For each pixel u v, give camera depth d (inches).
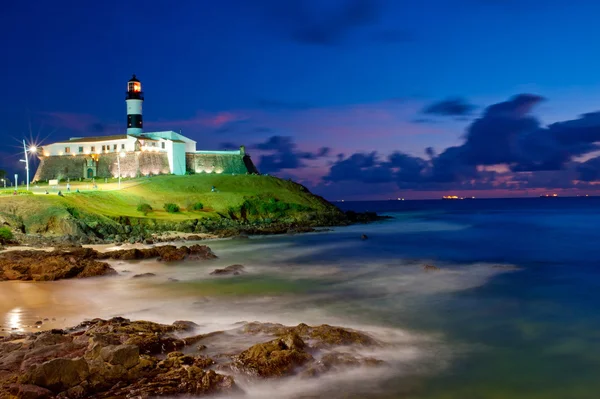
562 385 639.1
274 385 602.2
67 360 530.3
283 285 1298.0
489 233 3031.5
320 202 4817.9
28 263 1379.2
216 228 3186.5
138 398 524.1
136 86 5315.0
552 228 3376.0
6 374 552.7
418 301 1103.0
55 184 4168.3
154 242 2417.6
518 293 1192.8
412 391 612.1
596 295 1168.2
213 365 620.1
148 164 4734.3
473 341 814.5
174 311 990.4
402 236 2876.5
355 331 797.9
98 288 1232.8
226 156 5477.4
